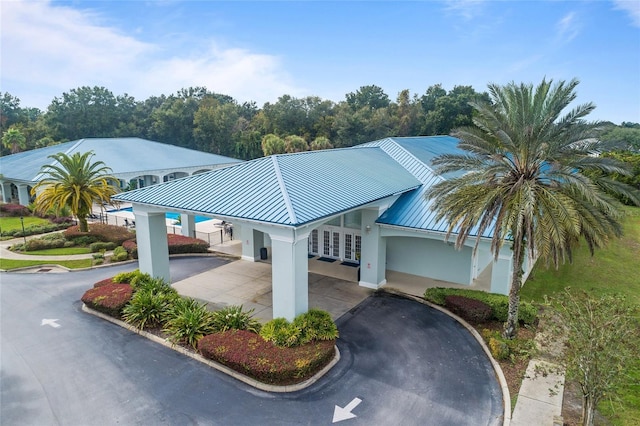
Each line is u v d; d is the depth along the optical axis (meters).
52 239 27.84
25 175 39.94
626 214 12.34
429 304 18.14
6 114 91.50
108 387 12.15
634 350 9.07
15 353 14.04
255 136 80.81
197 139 90.19
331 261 24.16
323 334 13.98
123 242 27.27
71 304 18.30
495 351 13.62
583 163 12.90
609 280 21.94
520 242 13.41
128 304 16.62
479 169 14.50
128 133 90.25
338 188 18.16
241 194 16.61
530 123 13.46
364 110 82.44
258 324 15.13
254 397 11.74
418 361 13.70
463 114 73.38
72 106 86.62
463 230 14.34
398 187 20.73
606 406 11.12
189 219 28.97
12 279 21.67
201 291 19.70
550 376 12.53
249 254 24.80
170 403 11.45
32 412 11.02
